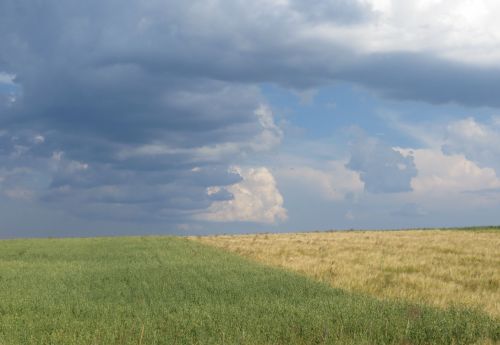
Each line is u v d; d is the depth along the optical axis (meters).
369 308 12.62
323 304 13.25
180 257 31.00
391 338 10.28
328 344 9.80
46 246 45.47
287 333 10.29
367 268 24.03
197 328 10.77
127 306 13.65
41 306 13.83
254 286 17.19
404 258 29.59
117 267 24.61
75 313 12.98
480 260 29.47
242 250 37.25
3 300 14.78
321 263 26.44
